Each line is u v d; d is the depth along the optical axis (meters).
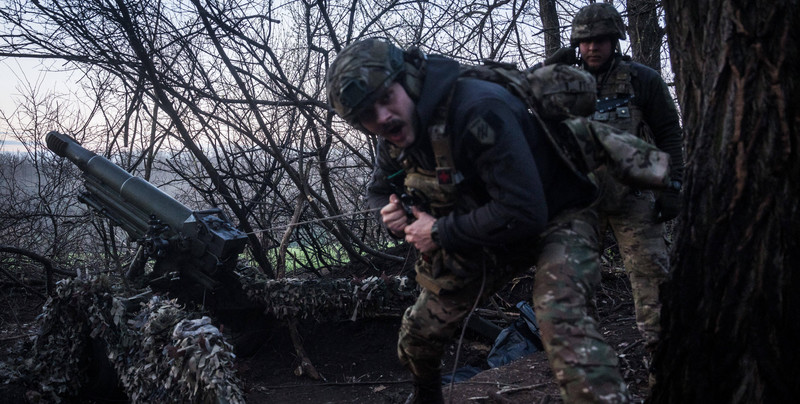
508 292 4.84
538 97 1.68
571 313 1.54
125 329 3.08
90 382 3.62
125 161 6.18
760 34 1.55
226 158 5.48
